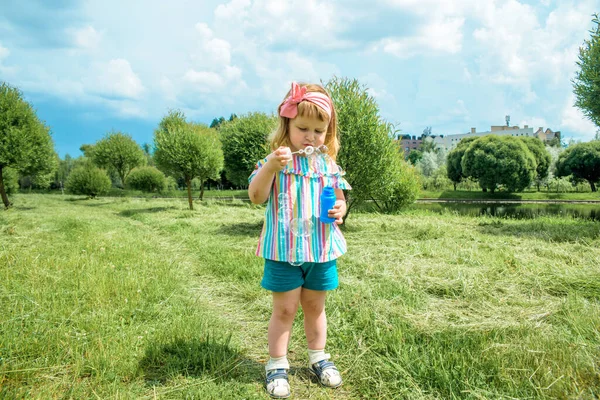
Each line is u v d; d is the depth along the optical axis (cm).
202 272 471
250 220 1081
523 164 3325
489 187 3503
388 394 203
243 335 286
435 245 593
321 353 229
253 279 421
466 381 200
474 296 350
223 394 200
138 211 1575
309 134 214
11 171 2327
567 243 608
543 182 3872
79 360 220
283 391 203
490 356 222
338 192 233
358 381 218
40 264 445
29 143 1614
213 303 362
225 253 561
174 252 605
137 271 440
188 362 229
